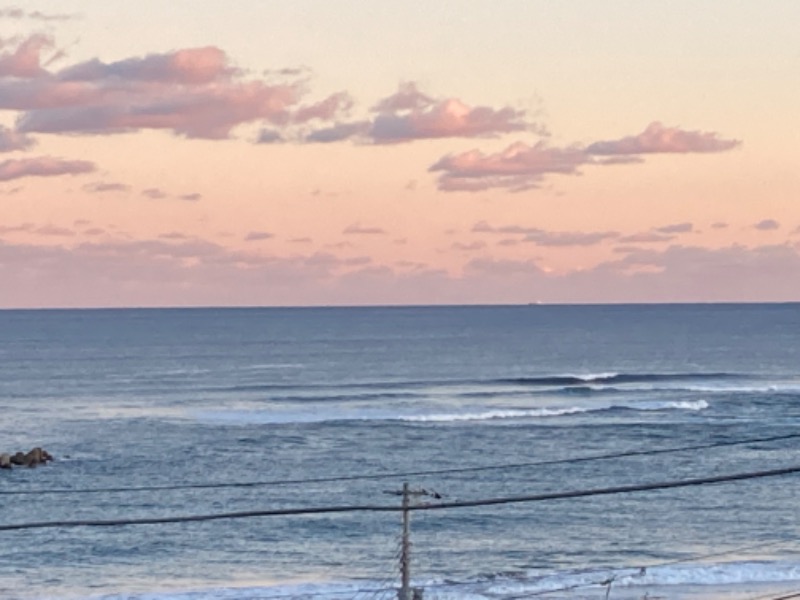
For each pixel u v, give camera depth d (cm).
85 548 5631
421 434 9344
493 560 5316
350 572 5125
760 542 5678
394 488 7100
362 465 7950
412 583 4834
